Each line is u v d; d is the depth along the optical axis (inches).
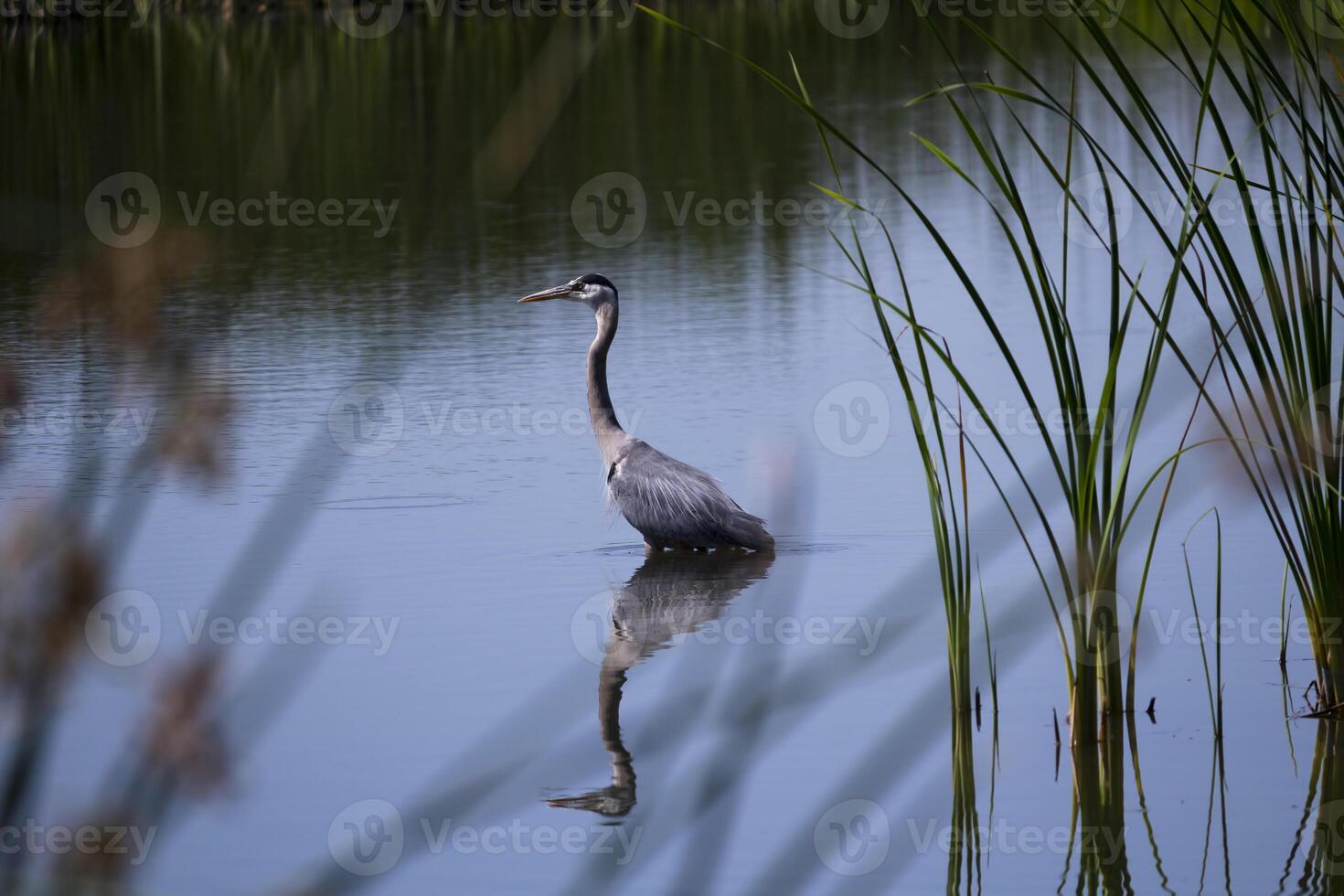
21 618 118.1
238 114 1770.4
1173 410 755.4
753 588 572.7
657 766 417.4
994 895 341.7
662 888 350.6
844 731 436.8
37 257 1259.8
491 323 1082.1
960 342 961.5
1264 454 423.8
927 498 672.4
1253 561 563.8
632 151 1781.5
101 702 443.8
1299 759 409.7
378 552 615.8
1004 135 1721.2
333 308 1125.7
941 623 524.1
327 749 428.1
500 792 403.5
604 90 2262.6
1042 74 2121.1
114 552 585.9
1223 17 379.9
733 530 614.9
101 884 166.6
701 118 1983.3
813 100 2079.2
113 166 1552.7
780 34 2586.1
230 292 1186.0
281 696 465.1
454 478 726.5
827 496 678.5
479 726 445.1
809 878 350.9
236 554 609.3
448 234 1397.6
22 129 1713.8
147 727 124.8
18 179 1466.5
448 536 638.5
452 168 1642.5
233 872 355.3
